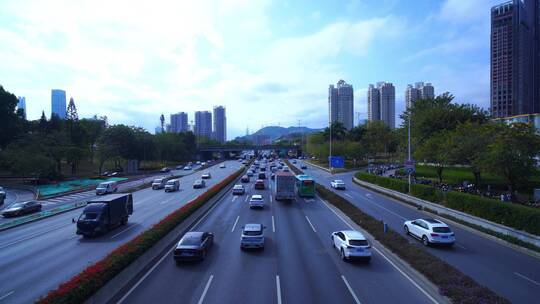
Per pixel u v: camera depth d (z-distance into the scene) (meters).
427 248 23.02
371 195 50.66
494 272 18.25
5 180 73.12
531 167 36.59
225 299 14.26
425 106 72.50
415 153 54.34
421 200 38.75
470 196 30.45
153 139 109.38
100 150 87.81
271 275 17.14
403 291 15.21
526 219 23.38
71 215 36.06
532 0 129.25
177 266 18.53
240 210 36.94
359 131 132.25
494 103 127.94
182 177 83.12
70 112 107.88
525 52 124.06
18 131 84.50
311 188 47.25
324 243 23.47
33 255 21.00
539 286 16.28
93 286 13.15
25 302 14.29
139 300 14.19
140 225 29.95
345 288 15.52
